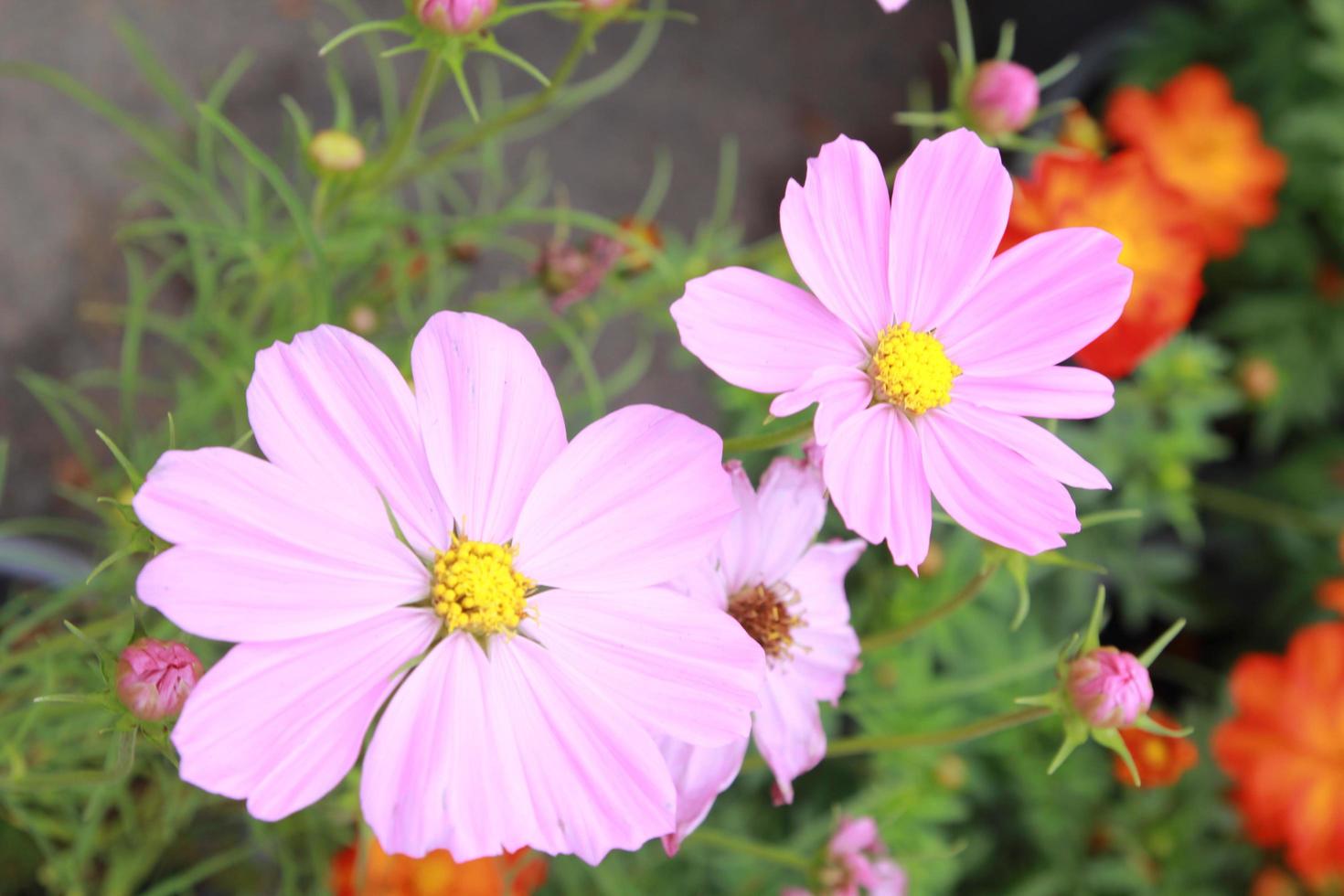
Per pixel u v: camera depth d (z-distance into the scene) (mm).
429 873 391
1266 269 667
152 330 593
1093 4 797
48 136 605
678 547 321
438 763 308
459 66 358
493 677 318
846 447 333
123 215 608
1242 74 695
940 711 478
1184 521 519
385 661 312
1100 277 349
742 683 318
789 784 342
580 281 437
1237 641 649
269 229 468
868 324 343
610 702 318
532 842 308
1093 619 358
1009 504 340
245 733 299
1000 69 386
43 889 440
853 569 492
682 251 507
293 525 307
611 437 322
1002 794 526
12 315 576
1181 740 415
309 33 669
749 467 484
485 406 319
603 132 724
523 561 322
